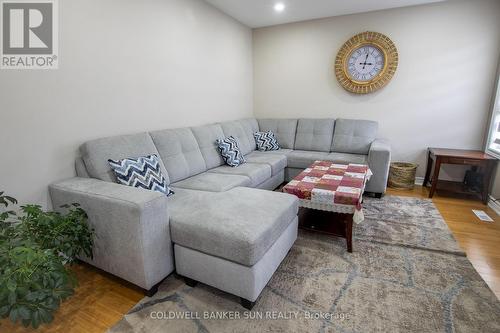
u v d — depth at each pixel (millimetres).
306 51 4090
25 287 1099
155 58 2619
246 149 3686
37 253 1177
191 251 1636
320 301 1587
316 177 2512
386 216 2697
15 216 1688
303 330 1391
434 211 2807
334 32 3875
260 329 1399
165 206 1634
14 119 1679
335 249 2129
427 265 1914
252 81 4559
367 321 1438
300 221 2361
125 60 2326
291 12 3639
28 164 1764
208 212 1728
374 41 3645
